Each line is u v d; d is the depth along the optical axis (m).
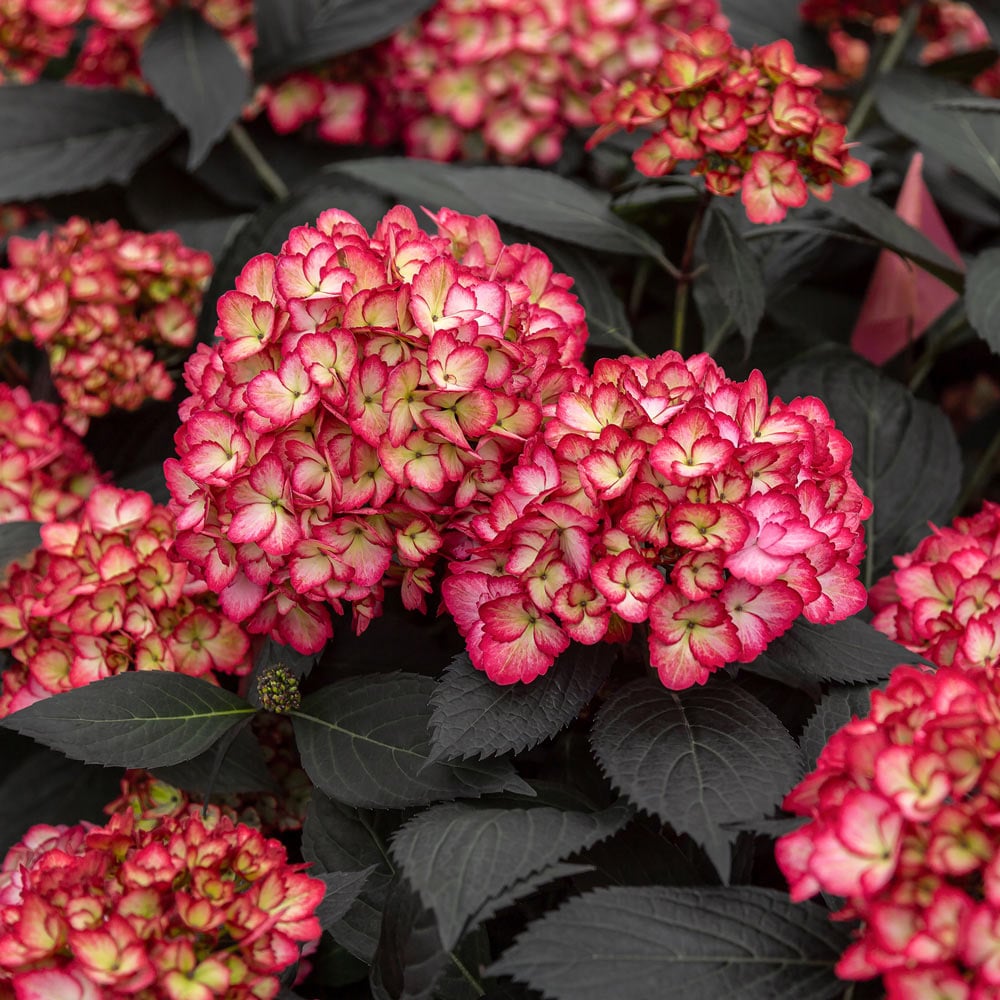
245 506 0.92
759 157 1.03
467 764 0.94
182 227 1.31
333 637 1.05
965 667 0.91
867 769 0.85
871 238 1.13
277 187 1.33
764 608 0.91
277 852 0.91
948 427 1.14
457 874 0.88
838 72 1.40
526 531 0.91
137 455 1.24
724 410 0.93
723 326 1.18
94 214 1.41
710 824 0.88
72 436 1.19
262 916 0.87
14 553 1.08
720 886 0.89
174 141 1.35
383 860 0.98
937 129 1.22
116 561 1.02
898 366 1.29
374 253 0.94
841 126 1.03
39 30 1.38
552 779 1.00
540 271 1.01
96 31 1.35
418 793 0.94
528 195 1.15
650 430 0.91
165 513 1.04
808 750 0.93
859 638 0.96
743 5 1.39
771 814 0.89
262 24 1.29
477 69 1.27
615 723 0.93
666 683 0.90
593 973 0.85
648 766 0.91
